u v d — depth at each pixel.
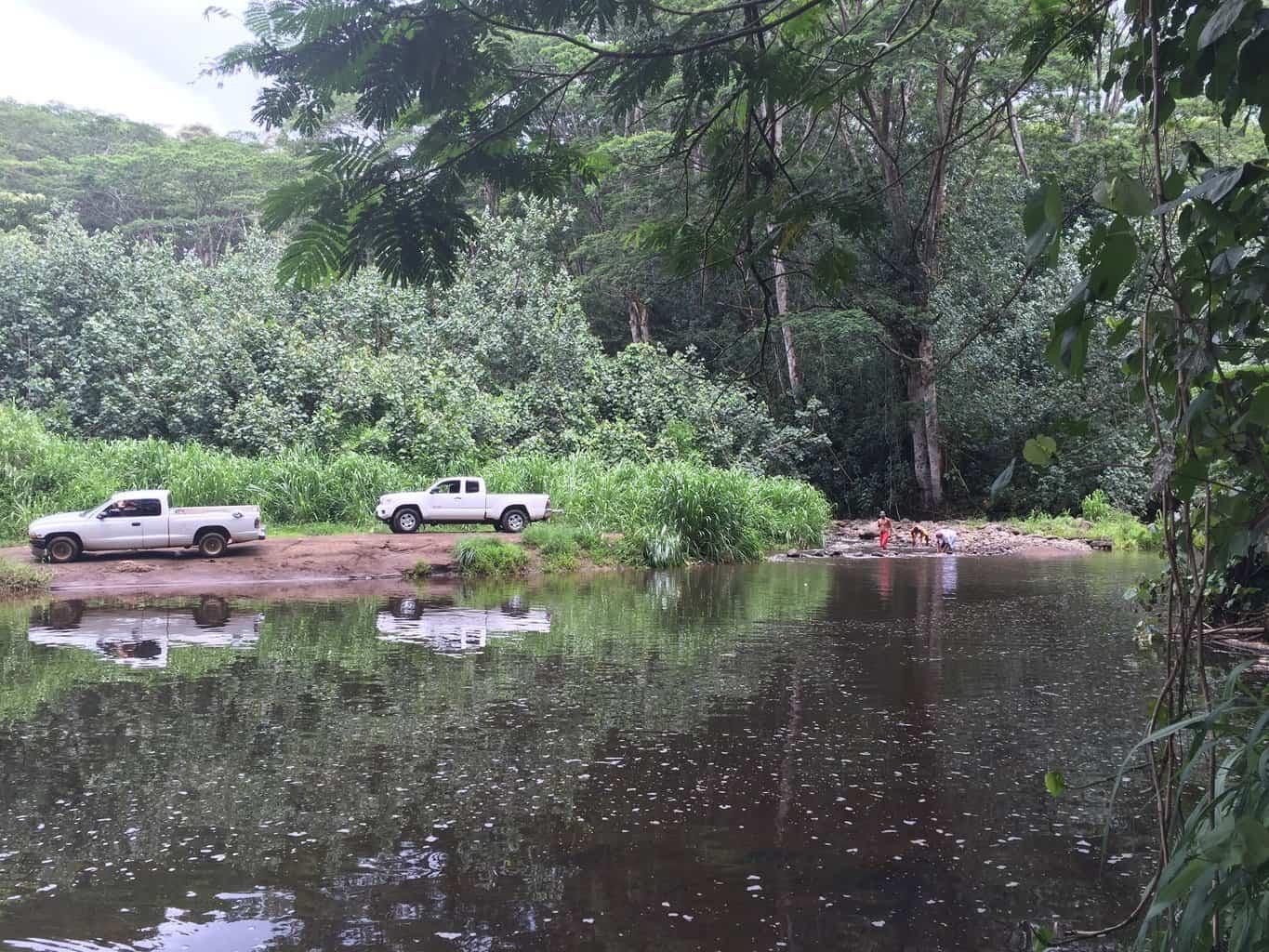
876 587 18.50
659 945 4.22
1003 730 7.81
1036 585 18.72
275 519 25.11
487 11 2.29
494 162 2.49
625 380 35.41
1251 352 2.35
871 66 2.85
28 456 23.44
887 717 8.27
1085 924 4.39
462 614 14.93
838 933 4.32
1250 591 9.03
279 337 31.42
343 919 4.46
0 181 59.53
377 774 6.70
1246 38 1.85
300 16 2.07
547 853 5.27
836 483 39.31
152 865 5.11
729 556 23.88
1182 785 2.26
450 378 31.94
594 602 16.28
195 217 61.44
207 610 15.48
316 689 9.43
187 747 7.38
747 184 2.85
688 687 9.48
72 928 4.38
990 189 31.42
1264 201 2.01
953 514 37.25
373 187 2.34
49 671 10.30
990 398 33.00
